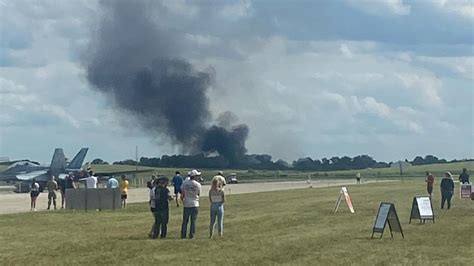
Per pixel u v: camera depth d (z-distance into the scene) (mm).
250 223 35719
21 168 106062
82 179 58594
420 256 23250
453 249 25125
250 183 125625
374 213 43312
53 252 24031
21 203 59125
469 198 56906
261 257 22703
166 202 28812
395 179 139375
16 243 26922
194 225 28719
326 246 25688
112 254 23453
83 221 37125
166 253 23719
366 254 23609
